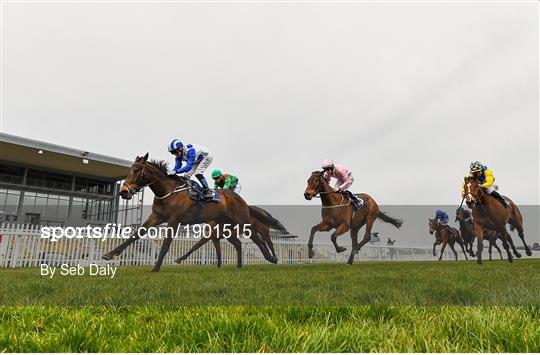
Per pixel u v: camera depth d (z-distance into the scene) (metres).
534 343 1.18
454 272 4.16
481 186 6.41
